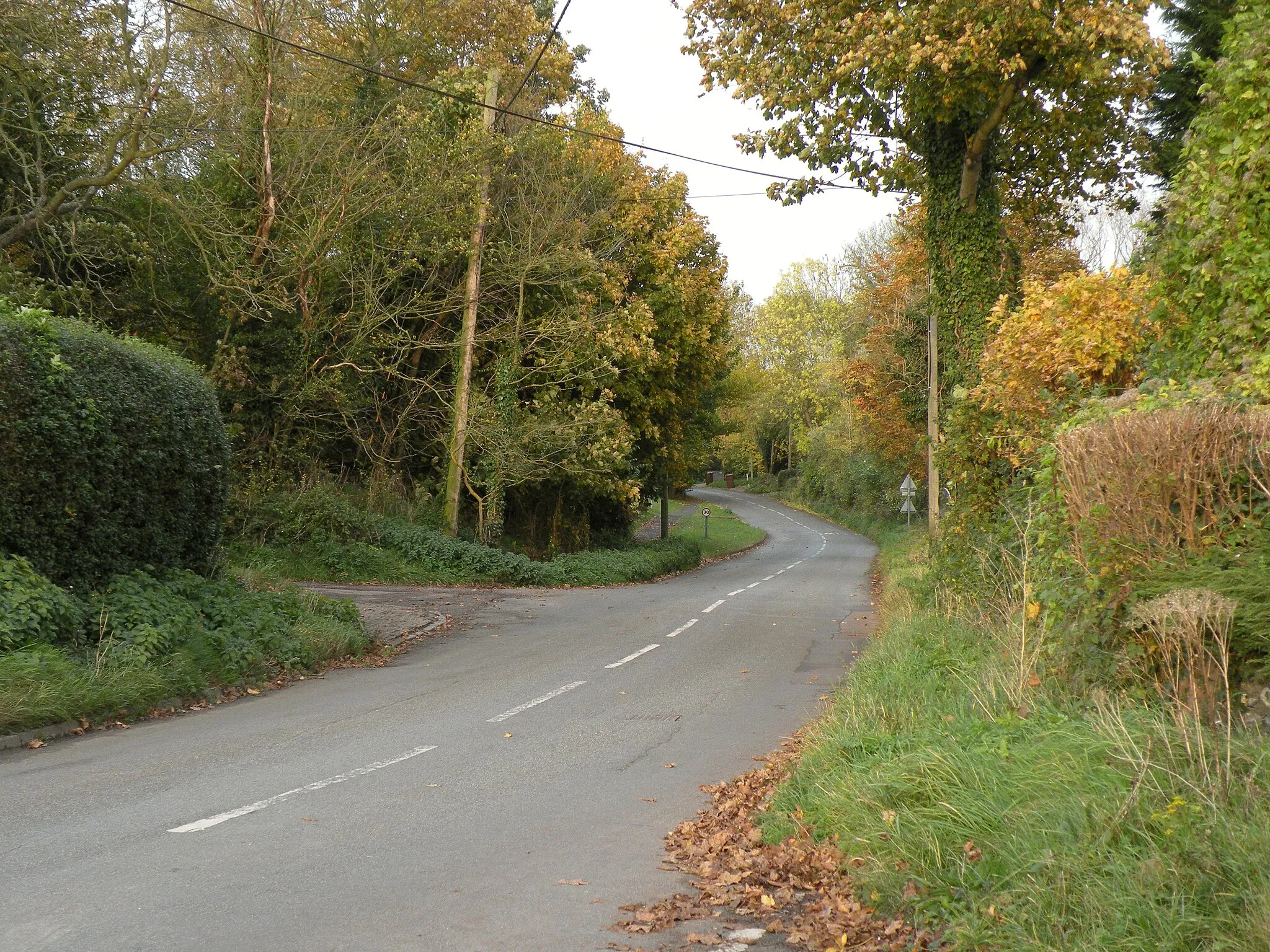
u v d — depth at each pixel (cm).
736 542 5319
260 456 2483
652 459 3709
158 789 710
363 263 2595
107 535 1197
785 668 1338
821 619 1956
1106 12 1395
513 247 2866
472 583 2612
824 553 4719
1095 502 693
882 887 495
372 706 1055
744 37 1703
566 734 923
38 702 891
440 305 2767
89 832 605
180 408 1337
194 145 2231
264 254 2400
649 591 2623
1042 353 1184
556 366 2900
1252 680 577
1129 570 664
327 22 2738
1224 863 405
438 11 3152
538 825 645
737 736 923
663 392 3447
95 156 2086
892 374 3794
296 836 607
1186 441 652
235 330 2444
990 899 445
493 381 2895
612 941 463
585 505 3581
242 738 890
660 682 1220
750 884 542
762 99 1702
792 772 739
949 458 1452
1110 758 526
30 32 1931
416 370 2981
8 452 1036
